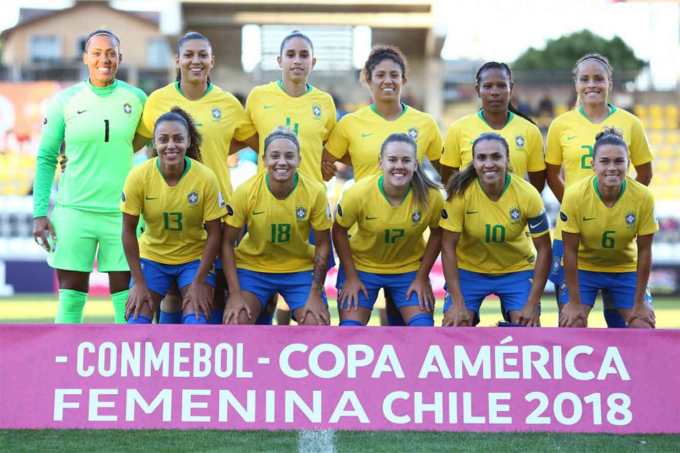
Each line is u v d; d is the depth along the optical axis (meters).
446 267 5.78
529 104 21.69
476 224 5.77
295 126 6.35
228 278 5.73
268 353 4.75
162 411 4.71
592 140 6.30
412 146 5.46
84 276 6.35
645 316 5.75
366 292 5.90
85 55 6.32
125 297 6.32
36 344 4.75
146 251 5.89
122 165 6.27
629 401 4.72
